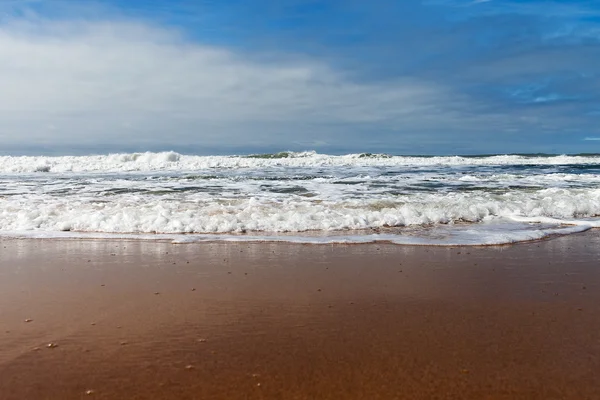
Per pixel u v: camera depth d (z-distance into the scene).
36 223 7.40
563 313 3.67
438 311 3.71
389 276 4.73
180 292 4.18
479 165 23.67
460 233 6.95
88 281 4.52
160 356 2.90
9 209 8.35
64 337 3.19
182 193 10.90
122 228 7.10
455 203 9.05
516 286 4.40
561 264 5.23
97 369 2.74
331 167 21.70
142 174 17.25
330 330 3.32
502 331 3.30
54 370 2.73
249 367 2.75
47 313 3.65
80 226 7.20
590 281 4.58
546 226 7.58
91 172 18.56
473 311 3.71
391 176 16.22
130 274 4.78
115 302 3.91
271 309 3.75
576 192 10.91
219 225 7.13
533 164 24.75
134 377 2.64
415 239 6.53
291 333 3.26
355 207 8.75
